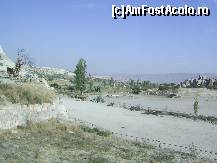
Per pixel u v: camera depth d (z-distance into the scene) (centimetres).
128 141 4519
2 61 7506
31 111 4278
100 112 8619
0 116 3694
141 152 3775
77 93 15438
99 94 17725
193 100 17112
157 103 14475
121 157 3341
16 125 3944
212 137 6034
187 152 4491
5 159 2469
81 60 14788
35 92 4622
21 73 6100
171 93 19325
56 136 3884
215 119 9225
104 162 2975
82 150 3384
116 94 18762
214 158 4278
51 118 4734
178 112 10838
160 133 6031
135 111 9781
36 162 2553
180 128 6925
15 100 4091
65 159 2881
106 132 4831
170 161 3506
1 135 3456
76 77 14800
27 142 3341
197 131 6681
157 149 4228
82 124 5297
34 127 4038
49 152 3042
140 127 6550
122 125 6588
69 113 7469
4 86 4388
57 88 17000
